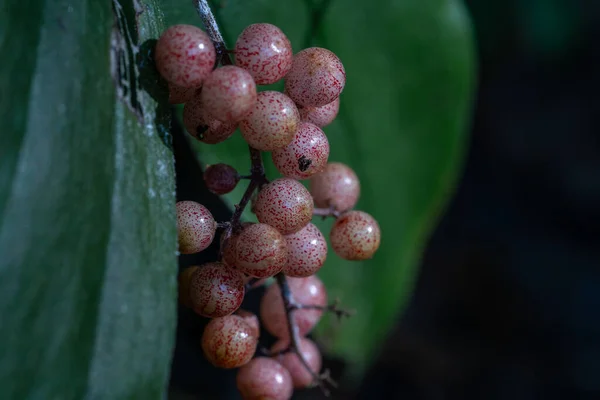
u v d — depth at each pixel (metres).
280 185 0.14
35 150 0.12
